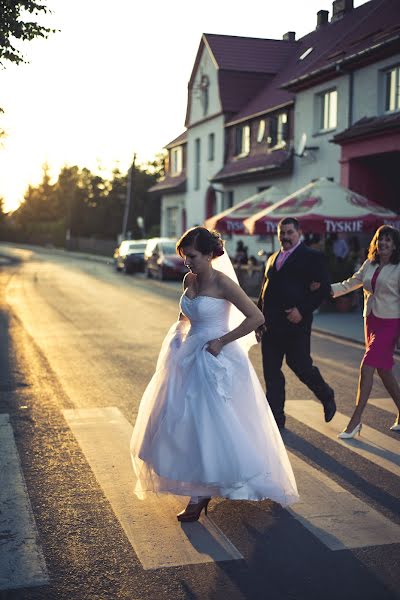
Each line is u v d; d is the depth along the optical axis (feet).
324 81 75.05
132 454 14.85
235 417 14.01
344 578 12.16
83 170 238.68
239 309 14.40
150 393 14.82
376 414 23.93
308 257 20.86
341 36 89.04
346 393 27.43
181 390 14.19
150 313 56.13
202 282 14.73
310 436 21.04
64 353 36.22
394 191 68.49
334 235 68.59
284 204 55.98
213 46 113.80
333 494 16.20
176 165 144.66
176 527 14.37
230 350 14.56
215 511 15.26
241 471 13.66
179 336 15.07
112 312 56.65
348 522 14.61
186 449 13.82
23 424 22.24
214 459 13.66
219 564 12.68
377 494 16.21
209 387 13.99
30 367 32.24
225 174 104.37
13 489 16.48
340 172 69.15
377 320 20.83
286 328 21.01
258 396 14.71
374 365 20.79
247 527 14.37
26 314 54.90
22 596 11.54
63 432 21.34
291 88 81.51
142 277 103.76
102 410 24.12
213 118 115.44
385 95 65.26
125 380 29.35
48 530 14.19
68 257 189.67
